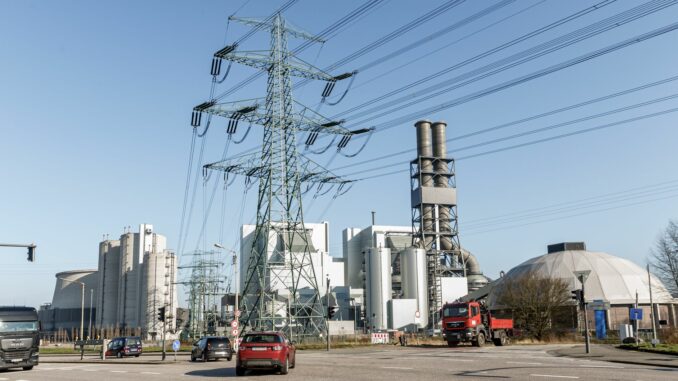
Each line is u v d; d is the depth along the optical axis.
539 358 29.17
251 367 22.33
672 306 94.44
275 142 62.75
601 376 18.48
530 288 70.31
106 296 170.38
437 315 104.81
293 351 25.47
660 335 54.56
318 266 112.62
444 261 114.81
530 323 68.75
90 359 43.94
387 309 104.00
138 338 48.97
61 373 26.23
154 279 157.75
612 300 90.88
